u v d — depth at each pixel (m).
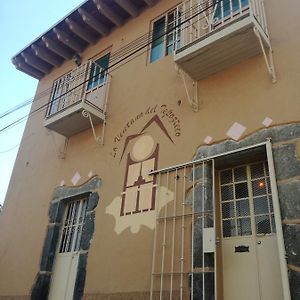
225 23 5.71
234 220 5.24
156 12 8.67
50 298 7.01
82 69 8.84
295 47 5.47
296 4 5.87
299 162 4.61
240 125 5.48
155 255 5.46
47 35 10.20
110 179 6.98
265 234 4.84
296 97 5.06
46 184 8.58
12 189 9.59
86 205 7.52
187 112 6.34
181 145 6.10
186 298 4.85
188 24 7.02
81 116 7.83
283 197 4.54
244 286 4.73
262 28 5.62
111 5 9.16
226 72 6.18
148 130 6.86
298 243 4.20
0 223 9.23
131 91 7.81
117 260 5.96
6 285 7.87
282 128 4.97
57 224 7.67
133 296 5.42
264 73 5.62
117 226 6.30
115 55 9.02
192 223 5.28
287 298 3.99
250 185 5.29
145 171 6.40
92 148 7.88
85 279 6.26
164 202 5.81
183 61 6.07
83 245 6.70
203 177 5.50
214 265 4.79
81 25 9.80
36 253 7.64
